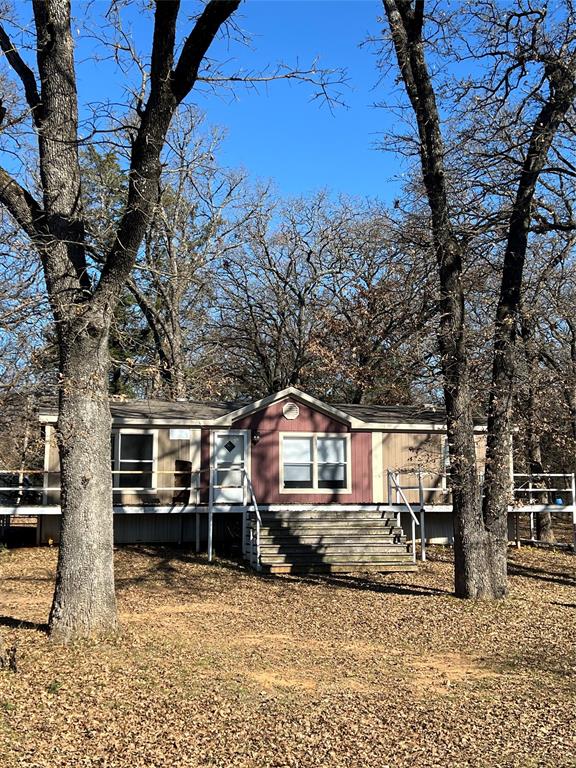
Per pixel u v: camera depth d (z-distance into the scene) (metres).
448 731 7.50
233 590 16.44
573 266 22.38
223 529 22.75
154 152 10.12
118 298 11.18
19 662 9.35
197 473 22.00
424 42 15.12
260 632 12.37
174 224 29.92
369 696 8.70
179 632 11.98
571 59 14.04
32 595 15.13
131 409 22.73
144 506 20.97
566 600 15.82
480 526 15.35
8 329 9.28
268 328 35.09
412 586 16.94
